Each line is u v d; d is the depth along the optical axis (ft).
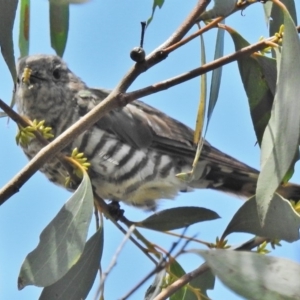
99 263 22.40
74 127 19.60
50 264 20.03
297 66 18.98
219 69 21.61
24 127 21.71
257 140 23.59
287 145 18.60
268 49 21.93
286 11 19.38
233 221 21.31
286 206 20.01
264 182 18.65
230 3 19.75
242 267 17.74
